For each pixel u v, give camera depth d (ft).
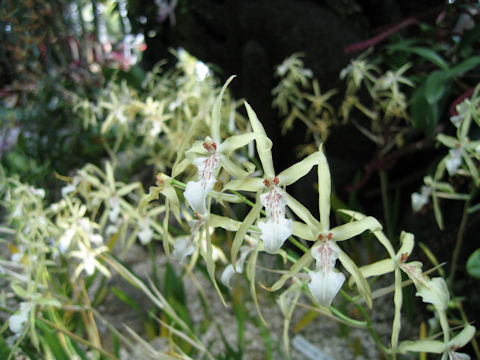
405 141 2.09
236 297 1.82
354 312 1.81
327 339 1.73
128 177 2.78
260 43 2.08
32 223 1.29
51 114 2.70
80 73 2.84
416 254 1.82
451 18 1.68
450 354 0.83
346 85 2.03
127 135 2.24
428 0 2.13
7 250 2.26
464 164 1.40
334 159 2.36
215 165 0.77
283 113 2.06
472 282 1.52
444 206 1.74
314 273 0.74
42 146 2.65
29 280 1.16
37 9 2.64
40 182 2.39
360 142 2.19
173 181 0.84
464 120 1.16
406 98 2.02
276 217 0.74
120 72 2.85
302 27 2.00
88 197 1.39
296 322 1.82
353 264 0.75
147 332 1.70
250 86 2.10
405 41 1.78
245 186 0.76
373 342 1.69
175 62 2.91
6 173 2.50
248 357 1.65
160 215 2.31
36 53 2.81
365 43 1.67
